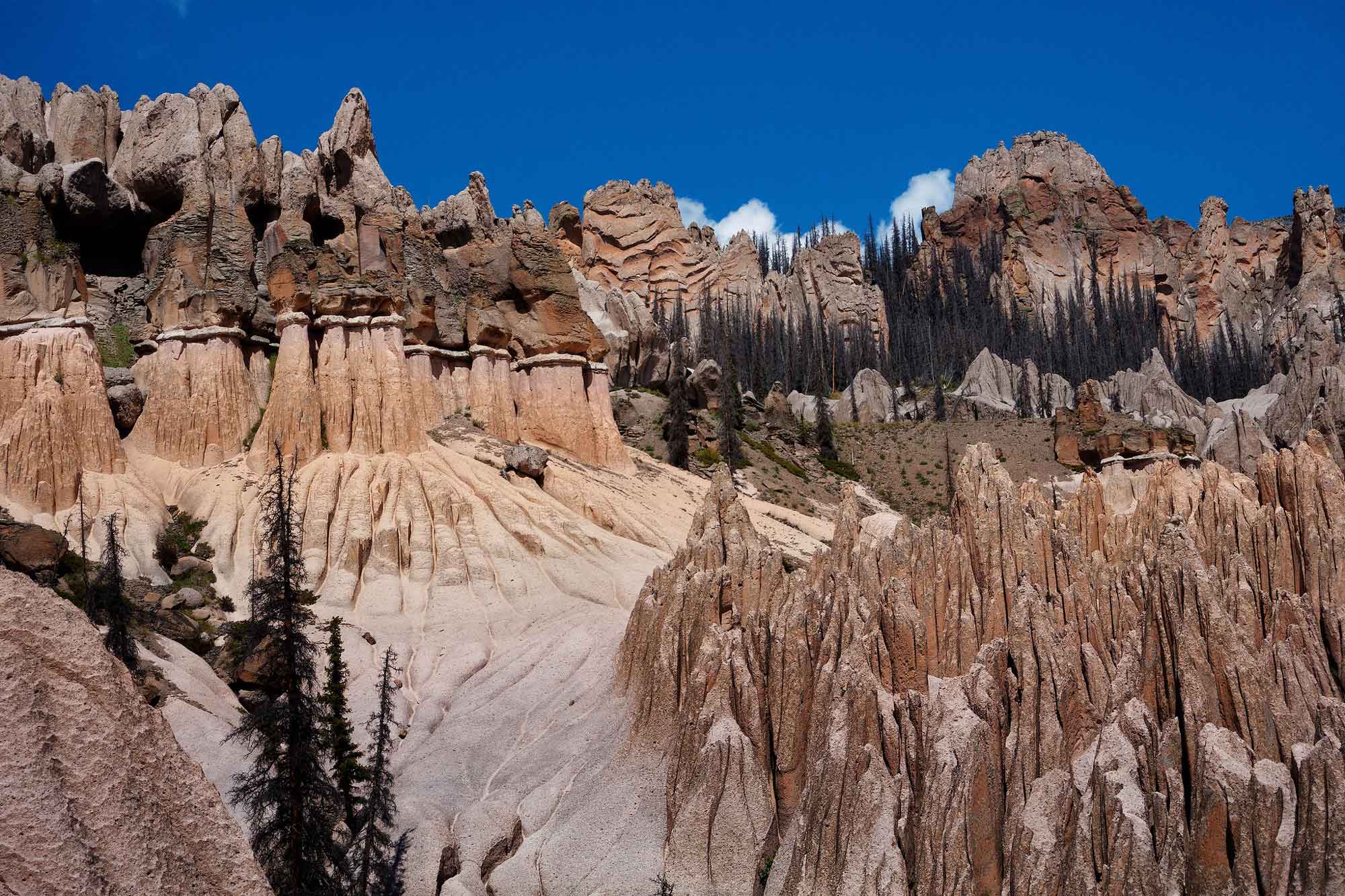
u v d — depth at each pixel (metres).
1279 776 34.25
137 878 10.31
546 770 47.62
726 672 43.00
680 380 115.62
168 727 11.27
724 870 39.50
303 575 38.50
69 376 76.06
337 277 84.88
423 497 76.56
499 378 93.56
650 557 75.62
